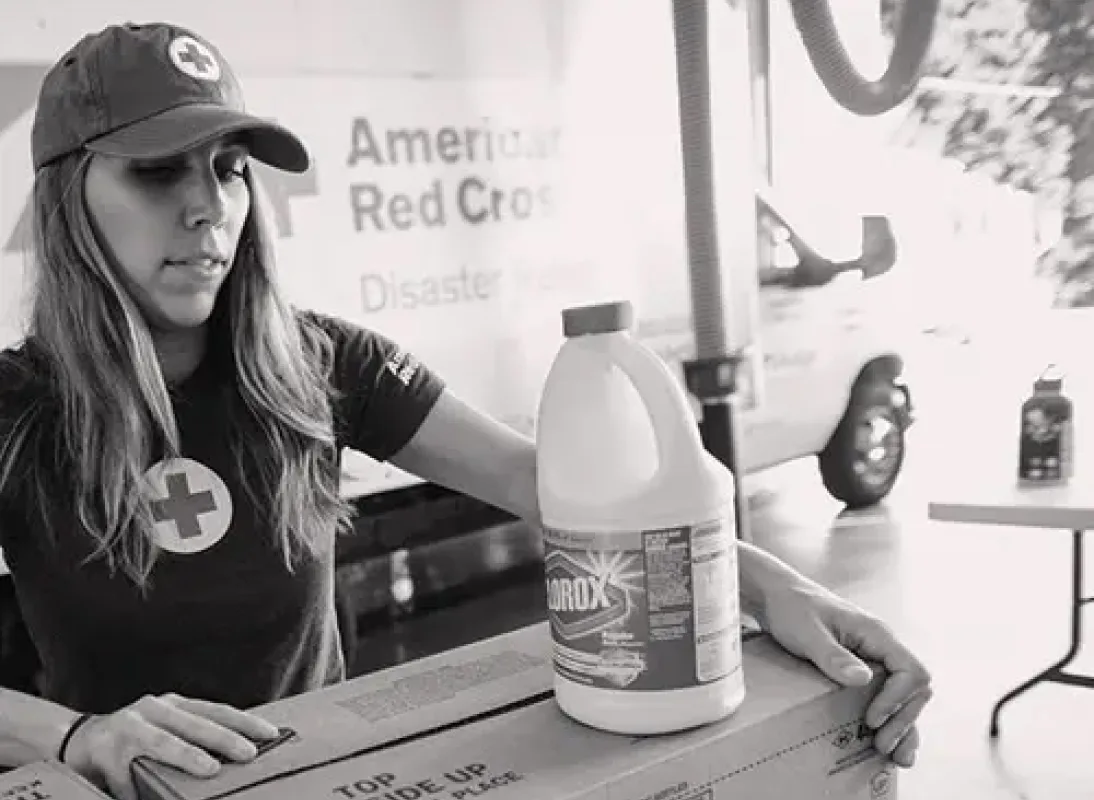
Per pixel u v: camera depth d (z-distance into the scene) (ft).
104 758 2.08
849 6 10.14
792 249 10.20
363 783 1.89
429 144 8.46
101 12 6.85
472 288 8.82
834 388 10.78
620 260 9.75
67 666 3.16
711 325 9.55
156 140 2.71
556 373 1.99
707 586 1.90
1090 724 7.01
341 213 8.00
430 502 8.99
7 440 3.04
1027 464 7.41
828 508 10.96
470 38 8.63
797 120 10.07
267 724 2.18
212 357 3.30
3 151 6.52
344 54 7.93
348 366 3.55
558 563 1.97
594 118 9.45
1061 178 9.54
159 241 2.89
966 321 10.36
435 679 2.42
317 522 3.34
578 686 1.98
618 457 1.92
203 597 3.08
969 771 6.55
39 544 3.08
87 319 3.01
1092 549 9.98
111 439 3.03
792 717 2.01
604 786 1.78
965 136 9.97
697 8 9.11
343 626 8.20
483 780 1.84
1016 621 8.62
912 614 8.81
